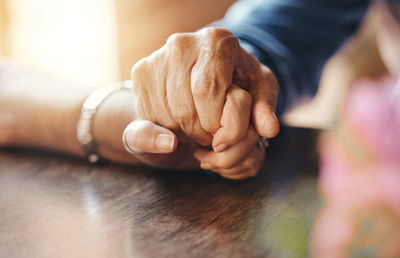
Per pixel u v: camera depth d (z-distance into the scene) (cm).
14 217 42
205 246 38
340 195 45
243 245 38
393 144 59
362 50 129
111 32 124
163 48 46
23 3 124
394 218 41
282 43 63
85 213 43
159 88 45
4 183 49
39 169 52
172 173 51
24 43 127
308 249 38
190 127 44
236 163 45
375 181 48
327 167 52
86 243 39
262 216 42
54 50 130
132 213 43
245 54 47
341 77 138
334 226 40
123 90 55
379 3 93
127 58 126
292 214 42
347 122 76
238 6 72
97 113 53
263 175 50
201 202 44
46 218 42
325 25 68
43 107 56
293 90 60
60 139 55
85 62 129
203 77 43
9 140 58
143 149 44
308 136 64
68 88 58
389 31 105
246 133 44
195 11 127
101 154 54
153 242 39
